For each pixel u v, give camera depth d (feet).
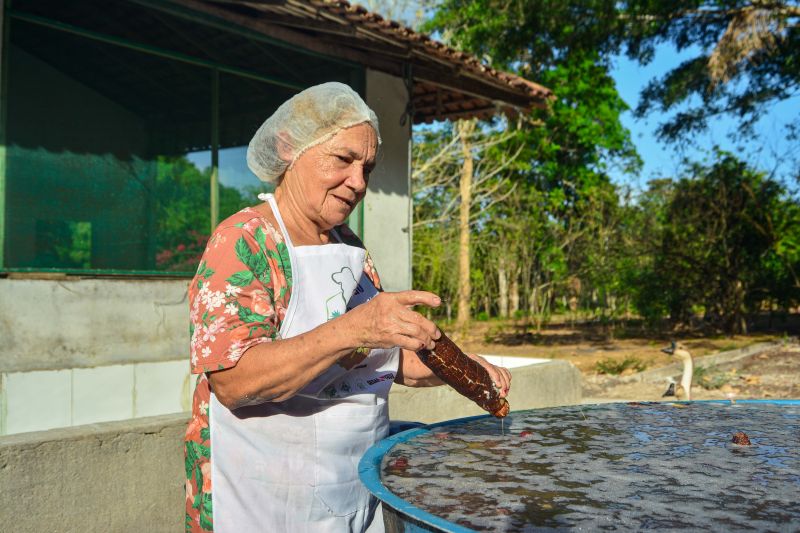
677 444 6.63
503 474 5.50
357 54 25.59
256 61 22.61
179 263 20.61
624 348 50.96
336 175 5.85
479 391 6.01
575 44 56.75
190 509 5.84
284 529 5.65
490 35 57.72
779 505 4.69
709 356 42.70
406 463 5.81
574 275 68.64
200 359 5.15
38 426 16.67
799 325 68.64
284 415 5.68
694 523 4.31
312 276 5.86
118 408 18.25
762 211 59.16
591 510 4.57
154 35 19.71
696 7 54.80
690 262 59.72
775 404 9.04
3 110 16.53
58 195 17.80
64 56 17.84
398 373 7.06
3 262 16.65
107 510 10.11
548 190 93.30
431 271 62.49
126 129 19.33
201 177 21.17
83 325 17.56
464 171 65.82
